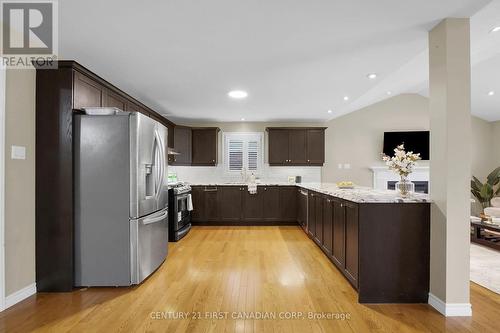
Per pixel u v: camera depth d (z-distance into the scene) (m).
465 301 2.13
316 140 6.06
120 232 2.66
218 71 3.14
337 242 3.00
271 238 4.55
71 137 2.59
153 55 2.70
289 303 2.32
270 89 3.85
